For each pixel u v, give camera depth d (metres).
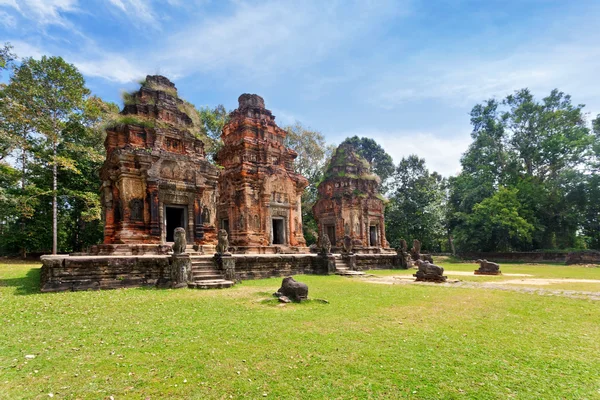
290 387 4.93
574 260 35.88
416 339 7.12
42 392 4.78
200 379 5.18
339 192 35.25
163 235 19.28
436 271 17.44
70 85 28.94
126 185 18.72
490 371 5.52
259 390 4.83
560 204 43.59
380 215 36.59
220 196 29.20
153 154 19.42
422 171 51.84
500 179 49.16
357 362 5.84
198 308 10.06
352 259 25.02
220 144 38.38
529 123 46.62
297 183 30.00
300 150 47.50
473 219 46.00
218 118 43.84
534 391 4.85
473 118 52.16
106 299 11.33
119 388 4.89
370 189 36.72
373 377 5.27
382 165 59.41
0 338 7.11
